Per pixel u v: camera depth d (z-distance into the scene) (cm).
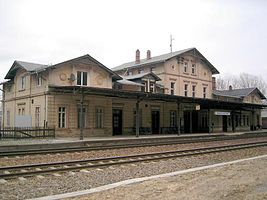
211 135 3262
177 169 1280
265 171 1123
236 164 1309
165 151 1838
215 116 4253
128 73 4444
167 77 3950
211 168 1213
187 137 2945
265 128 6175
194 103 3569
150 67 4125
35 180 1008
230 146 2094
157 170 1241
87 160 1353
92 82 2955
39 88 2789
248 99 5138
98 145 2127
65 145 2062
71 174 1109
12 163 1351
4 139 2316
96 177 1083
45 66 2814
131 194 796
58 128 2653
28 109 2962
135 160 1395
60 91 2684
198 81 4369
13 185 938
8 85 3444
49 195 837
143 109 3394
